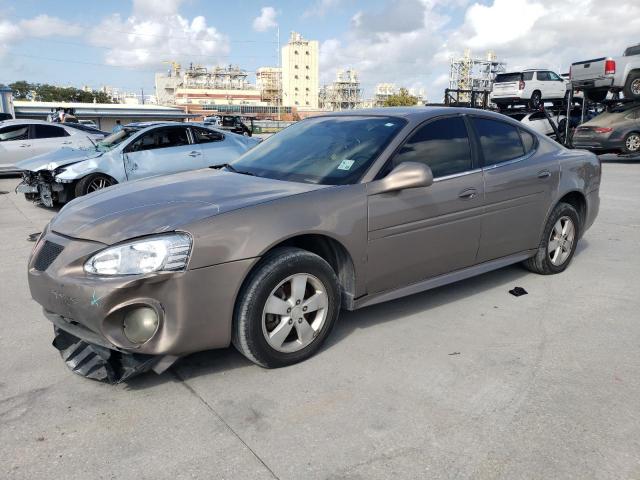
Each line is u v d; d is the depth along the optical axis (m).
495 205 4.04
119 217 2.92
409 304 4.16
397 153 3.55
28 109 65.12
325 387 2.92
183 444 2.43
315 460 2.32
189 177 3.76
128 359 2.77
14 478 2.21
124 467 2.28
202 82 176.38
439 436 2.48
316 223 3.09
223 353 3.33
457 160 3.87
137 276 2.63
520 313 3.98
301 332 3.14
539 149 4.57
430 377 3.02
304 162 3.73
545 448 2.38
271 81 168.25
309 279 3.13
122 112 71.19
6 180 13.50
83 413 2.68
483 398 2.80
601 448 2.38
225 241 2.80
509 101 22.12
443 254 3.77
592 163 5.02
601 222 7.20
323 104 173.00
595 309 4.05
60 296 2.74
